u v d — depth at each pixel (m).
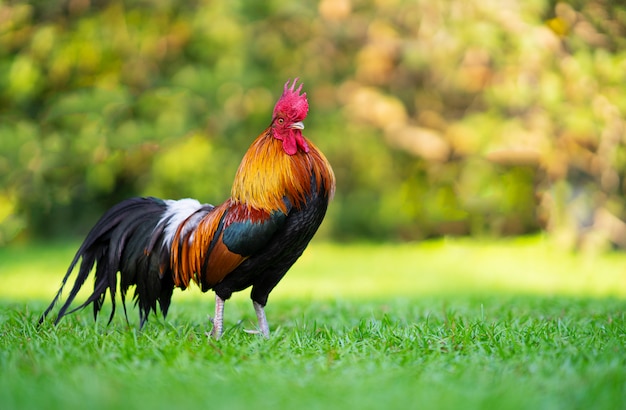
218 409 6.29
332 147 29.42
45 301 14.59
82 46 27.53
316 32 28.52
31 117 28.59
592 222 26.83
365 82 30.39
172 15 28.16
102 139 26.16
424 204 30.53
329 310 13.00
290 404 6.48
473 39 25.39
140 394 6.73
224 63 27.02
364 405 6.42
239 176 9.08
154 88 27.31
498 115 27.41
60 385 6.91
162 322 11.27
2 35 27.55
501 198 28.94
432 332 9.64
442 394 6.68
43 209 29.81
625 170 26.97
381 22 28.75
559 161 26.38
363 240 32.53
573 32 24.80
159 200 10.15
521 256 26.38
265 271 9.45
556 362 7.82
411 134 29.14
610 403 6.50
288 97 8.94
